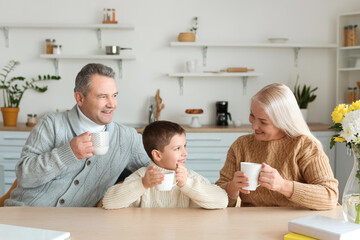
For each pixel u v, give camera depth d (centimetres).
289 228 130
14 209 161
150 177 155
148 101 464
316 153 175
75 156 178
